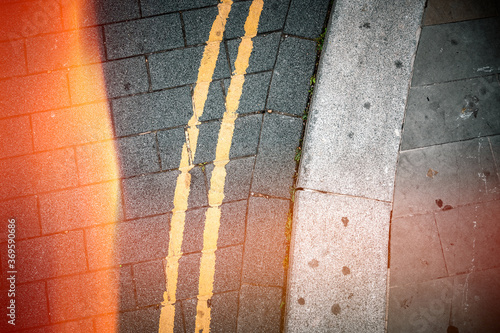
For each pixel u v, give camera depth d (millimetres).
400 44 2928
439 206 2797
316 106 2883
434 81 2924
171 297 2855
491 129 2869
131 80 3111
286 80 3053
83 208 2990
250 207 2910
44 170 3035
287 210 2896
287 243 2857
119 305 2873
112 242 2941
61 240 2961
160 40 3143
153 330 2834
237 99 3059
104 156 3031
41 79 3127
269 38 3113
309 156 2830
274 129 2998
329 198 2771
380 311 2635
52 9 3193
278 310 2785
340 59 2922
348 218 2748
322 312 2641
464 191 2809
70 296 2900
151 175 3000
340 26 2965
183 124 3049
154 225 2943
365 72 2898
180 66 3113
